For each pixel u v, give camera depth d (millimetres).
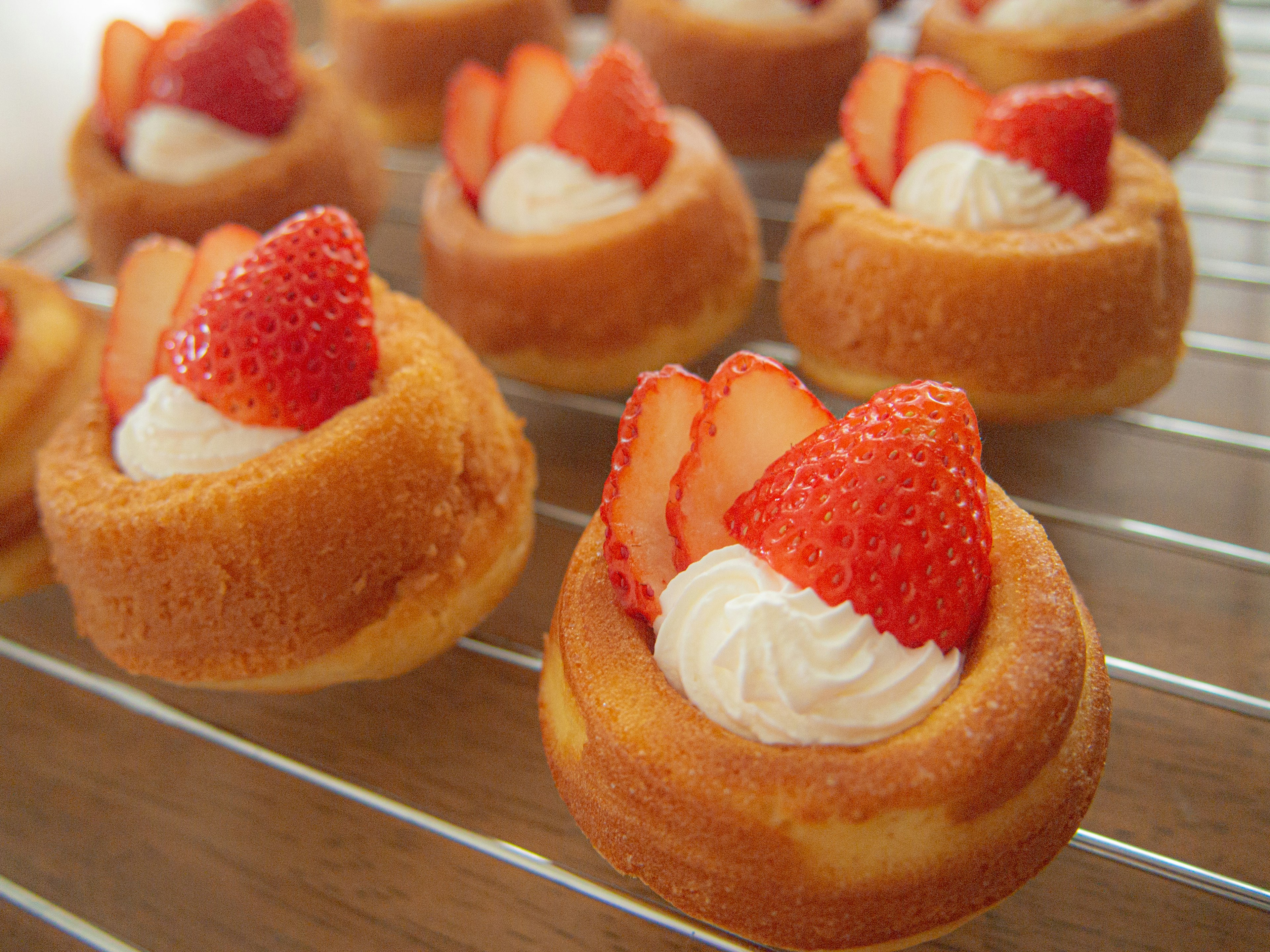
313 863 234
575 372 288
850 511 194
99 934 227
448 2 363
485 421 246
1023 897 219
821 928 196
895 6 395
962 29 323
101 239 318
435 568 234
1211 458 271
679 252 283
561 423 297
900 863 192
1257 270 301
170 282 255
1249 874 218
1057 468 272
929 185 270
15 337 276
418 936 223
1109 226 257
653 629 213
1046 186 264
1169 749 232
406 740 247
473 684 253
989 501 218
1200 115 321
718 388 210
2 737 258
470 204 303
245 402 229
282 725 252
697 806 194
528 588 265
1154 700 238
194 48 318
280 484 223
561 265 279
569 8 424
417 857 232
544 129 304
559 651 217
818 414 212
